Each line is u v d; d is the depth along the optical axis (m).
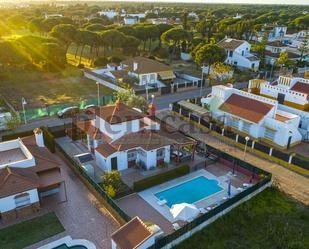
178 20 186.25
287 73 87.06
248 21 136.00
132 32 100.62
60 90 66.94
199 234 27.06
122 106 39.78
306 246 26.00
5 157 31.98
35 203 29.25
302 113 47.84
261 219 29.31
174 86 68.12
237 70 86.50
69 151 41.59
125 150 36.44
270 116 45.56
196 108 52.50
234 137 44.78
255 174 35.91
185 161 39.69
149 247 23.50
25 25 133.75
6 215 28.06
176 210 27.41
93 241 26.11
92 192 32.50
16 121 45.56
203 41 106.25
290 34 145.88
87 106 54.31
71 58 97.62
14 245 25.50
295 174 37.44
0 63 72.88
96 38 91.50
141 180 33.69
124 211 30.14
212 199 32.59
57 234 26.80
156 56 102.81
